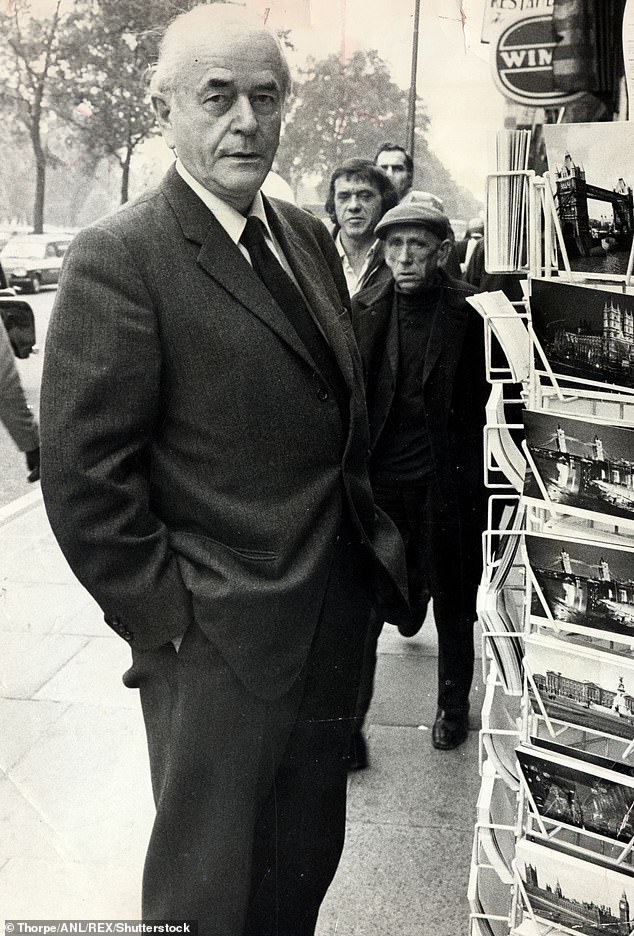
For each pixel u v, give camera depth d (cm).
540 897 112
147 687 129
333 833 143
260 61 113
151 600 117
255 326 117
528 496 104
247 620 119
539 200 100
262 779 130
